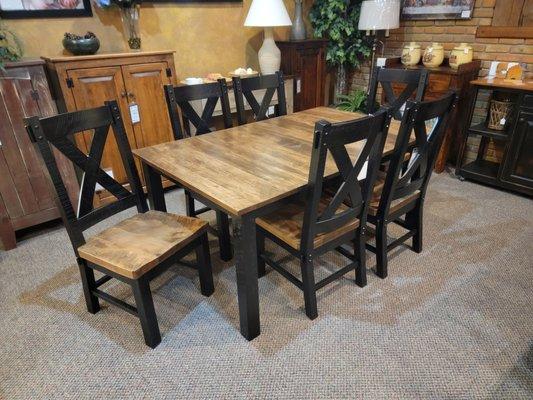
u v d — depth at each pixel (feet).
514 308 5.87
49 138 4.86
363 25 11.09
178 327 5.69
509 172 9.45
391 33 12.32
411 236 7.09
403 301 6.08
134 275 4.72
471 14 10.21
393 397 4.58
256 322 5.38
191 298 6.29
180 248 5.33
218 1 10.85
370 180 5.34
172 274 6.88
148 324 5.14
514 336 5.37
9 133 7.25
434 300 6.09
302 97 12.40
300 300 6.16
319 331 5.54
